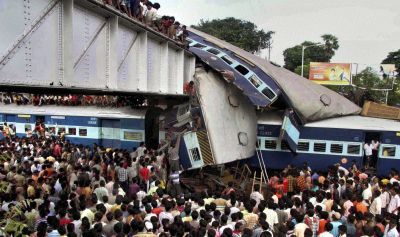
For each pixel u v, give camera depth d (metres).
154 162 16.11
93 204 9.64
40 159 15.24
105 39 10.20
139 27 11.85
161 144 19.11
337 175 15.11
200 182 18.25
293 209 9.34
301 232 8.35
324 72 50.91
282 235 7.62
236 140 18.12
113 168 14.70
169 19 15.39
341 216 9.77
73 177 13.09
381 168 19.06
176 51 17.20
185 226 7.90
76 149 17.84
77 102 25.84
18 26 6.84
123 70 11.59
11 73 6.76
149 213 9.09
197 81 17.89
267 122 19.91
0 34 6.42
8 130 25.48
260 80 19.31
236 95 19.11
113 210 9.41
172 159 17.61
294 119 19.19
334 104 21.53
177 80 17.33
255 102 17.77
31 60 7.27
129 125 22.17
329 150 19.42
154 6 13.33
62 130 24.09
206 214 8.69
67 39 8.11
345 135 19.23
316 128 19.53
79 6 8.68
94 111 23.45
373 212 10.99
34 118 25.11
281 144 19.72
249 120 19.34
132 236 7.82
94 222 8.60
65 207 9.39
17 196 9.84
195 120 17.38
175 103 21.59
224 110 18.17
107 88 10.12
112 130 22.98
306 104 19.69
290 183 14.27
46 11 7.56
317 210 9.36
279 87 19.50
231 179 18.28
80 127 23.59
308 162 19.64
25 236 6.29
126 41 11.66
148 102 23.11
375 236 8.10
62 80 8.17
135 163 14.88
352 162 19.03
